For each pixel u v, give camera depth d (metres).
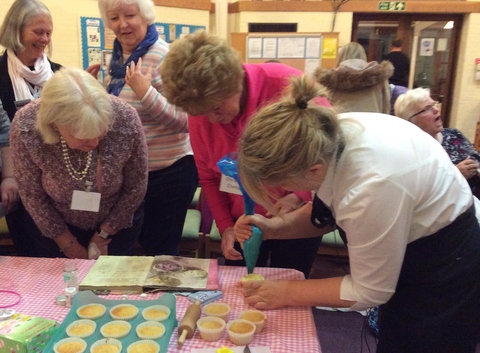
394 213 0.95
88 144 1.46
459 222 1.07
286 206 1.48
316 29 4.57
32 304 1.24
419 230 1.04
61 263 1.50
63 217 1.71
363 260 1.00
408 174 0.97
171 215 2.17
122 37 2.01
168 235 2.21
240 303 1.26
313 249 1.76
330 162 0.99
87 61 4.02
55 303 1.25
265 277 1.41
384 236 0.96
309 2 4.51
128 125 1.58
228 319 1.18
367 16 4.67
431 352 1.14
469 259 1.08
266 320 1.17
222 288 1.34
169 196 2.12
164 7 4.15
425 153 1.02
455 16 4.66
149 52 2.01
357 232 0.98
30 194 1.62
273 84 1.41
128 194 1.69
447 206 1.04
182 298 1.28
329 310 2.66
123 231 1.79
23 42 2.26
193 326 1.11
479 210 1.21
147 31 2.05
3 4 3.72
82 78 1.40
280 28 4.57
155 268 1.41
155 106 1.87
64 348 1.03
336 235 2.85
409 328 1.14
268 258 1.98
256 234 1.35
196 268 1.43
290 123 0.90
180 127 1.97
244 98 1.38
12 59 2.28
